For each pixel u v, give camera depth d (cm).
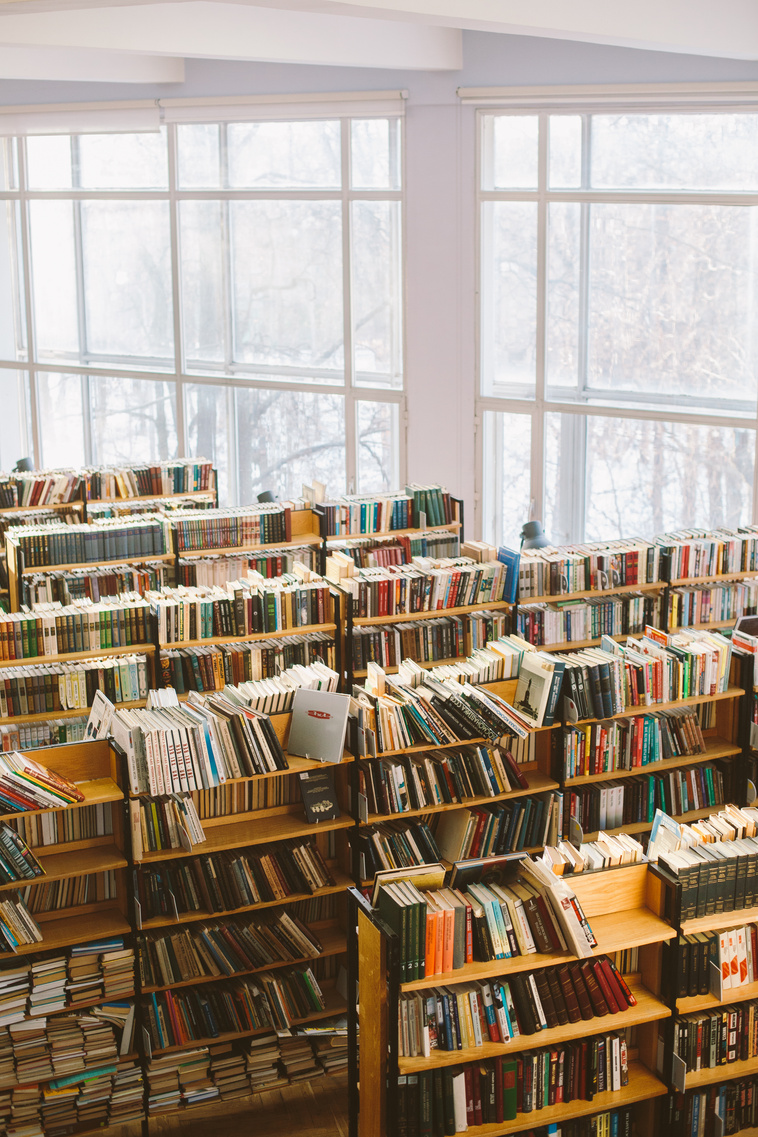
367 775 496
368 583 659
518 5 655
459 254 1095
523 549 791
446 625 680
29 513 930
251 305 1241
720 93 923
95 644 631
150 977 467
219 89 1177
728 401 997
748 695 568
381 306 1166
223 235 1232
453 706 504
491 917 382
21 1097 446
